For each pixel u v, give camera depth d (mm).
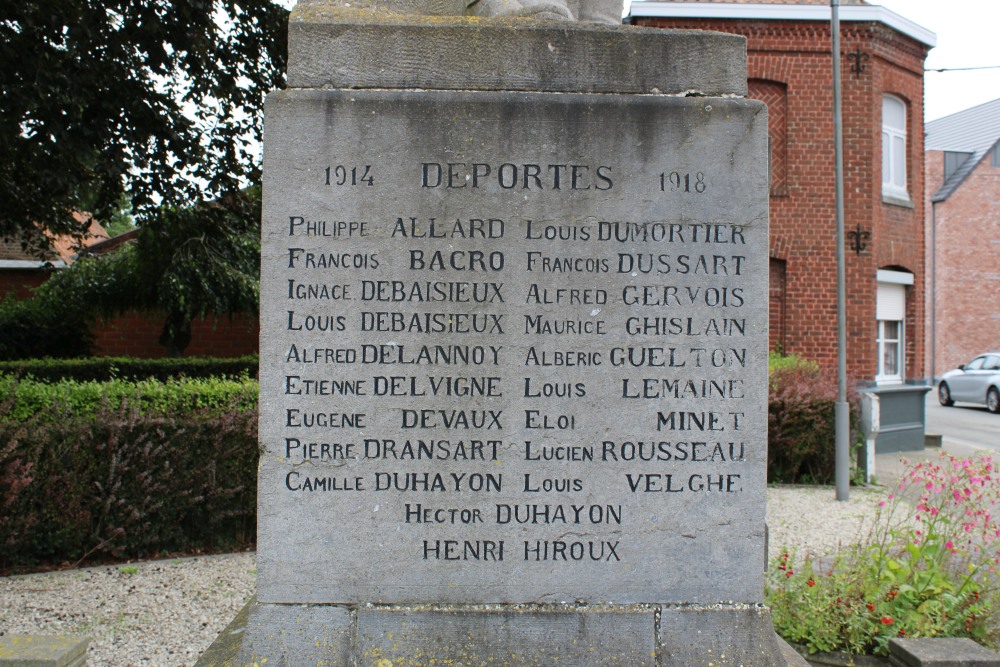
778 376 9945
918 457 12062
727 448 2664
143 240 14773
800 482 9672
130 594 5312
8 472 5711
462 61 2664
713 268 2666
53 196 9727
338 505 2596
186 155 9469
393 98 2609
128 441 6137
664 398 2650
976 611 4160
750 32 14258
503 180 2629
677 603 2650
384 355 2604
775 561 4836
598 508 2639
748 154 2674
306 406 2594
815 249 14320
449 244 2617
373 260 2604
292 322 2590
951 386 22219
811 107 14297
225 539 6512
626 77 2689
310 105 2596
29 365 14648
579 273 2637
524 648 2592
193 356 18359
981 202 29953
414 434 2607
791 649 3057
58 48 8156
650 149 2654
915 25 14930
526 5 2932
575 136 2643
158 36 8797
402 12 2865
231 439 6434
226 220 12102
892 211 14883
